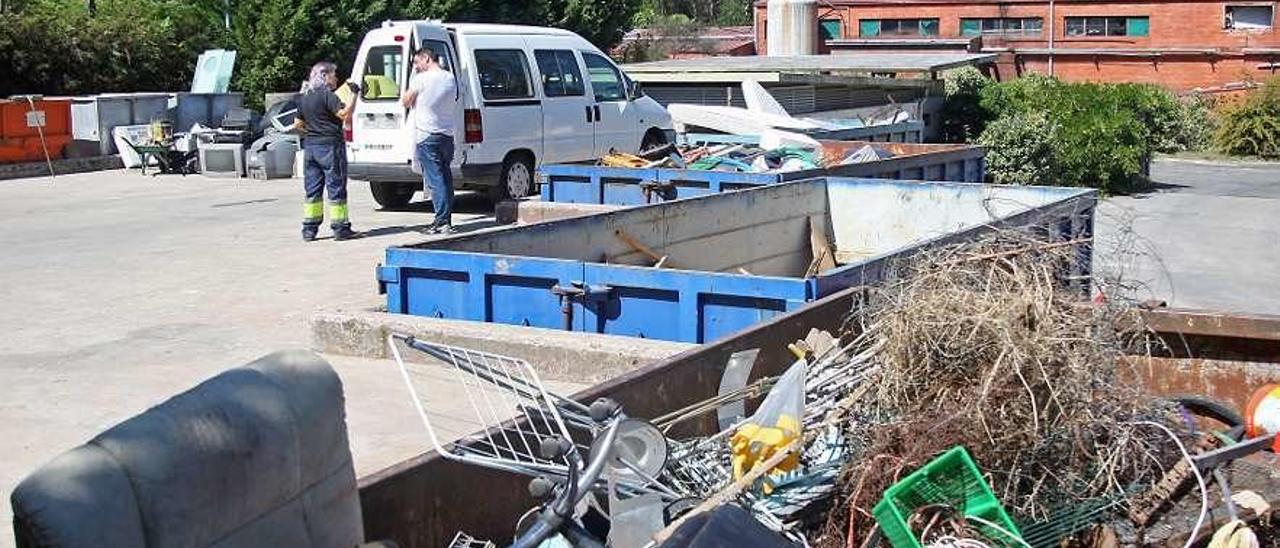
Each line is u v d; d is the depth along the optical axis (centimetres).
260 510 285
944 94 2688
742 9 7094
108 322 923
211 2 2898
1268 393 516
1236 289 1324
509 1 3003
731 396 476
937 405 391
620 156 1374
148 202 1694
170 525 256
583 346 703
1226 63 3866
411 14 2747
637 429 369
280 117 2128
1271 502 429
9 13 2577
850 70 2453
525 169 1571
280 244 1291
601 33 3269
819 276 681
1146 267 1445
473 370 429
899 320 411
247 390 291
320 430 308
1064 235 879
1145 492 412
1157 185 2481
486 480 399
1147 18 3941
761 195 1034
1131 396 419
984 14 4097
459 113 1491
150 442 260
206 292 1030
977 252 450
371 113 1504
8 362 806
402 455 610
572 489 320
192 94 2375
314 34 2656
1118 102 2608
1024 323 399
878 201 1092
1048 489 384
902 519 352
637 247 912
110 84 2689
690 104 2080
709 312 706
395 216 1534
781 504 399
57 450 629
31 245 1299
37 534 235
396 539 363
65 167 2119
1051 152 2238
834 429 425
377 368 766
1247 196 2281
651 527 365
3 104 2066
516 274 760
